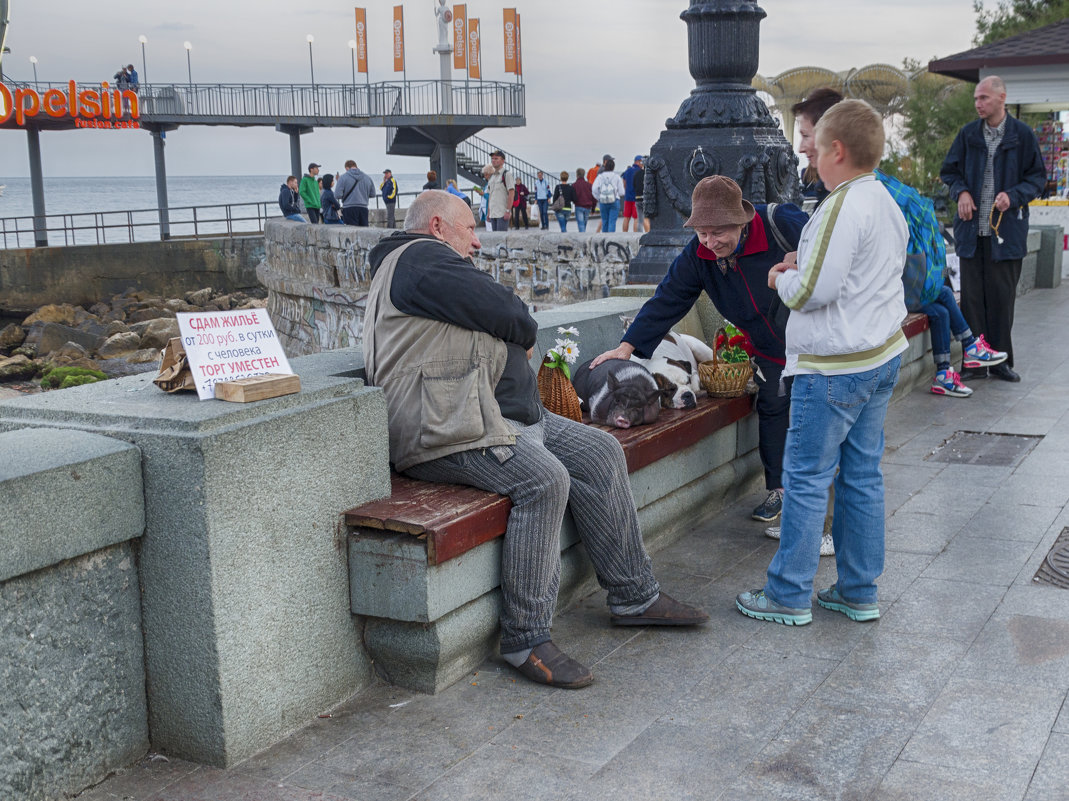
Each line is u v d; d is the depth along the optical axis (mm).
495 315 3492
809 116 5145
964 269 8133
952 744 2996
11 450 2797
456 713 3299
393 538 3277
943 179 8203
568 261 12164
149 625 3018
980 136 7938
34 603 2711
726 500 5398
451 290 3467
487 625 3555
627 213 22359
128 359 24906
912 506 5219
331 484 3275
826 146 3572
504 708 3324
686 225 4445
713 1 6410
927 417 7117
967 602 4027
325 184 27188
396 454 3670
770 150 6473
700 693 3373
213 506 2873
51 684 2777
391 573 3297
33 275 31641
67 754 2838
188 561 2912
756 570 4484
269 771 2990
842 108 3531
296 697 3213
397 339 3586
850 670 3500
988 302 8133
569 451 3783
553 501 3463
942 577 4289
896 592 4156
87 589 2850
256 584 3041
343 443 3303
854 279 3568
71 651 2824
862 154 3535
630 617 3895
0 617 2625
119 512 2848
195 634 2955
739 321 4719
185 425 2895
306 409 3162
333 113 40688
